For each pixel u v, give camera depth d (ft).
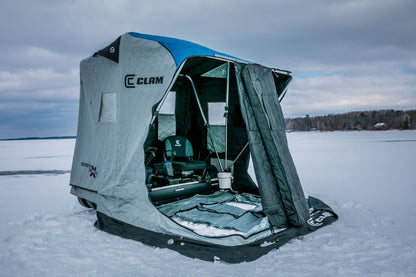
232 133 18.19
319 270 9.20
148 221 11.48
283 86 16.05
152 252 10.52
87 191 14.15
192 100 19.93
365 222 13.89
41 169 39.88
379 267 9.38
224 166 18.80
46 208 17.81
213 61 16.47
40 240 11.64
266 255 10.32
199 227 12.02
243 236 10.58
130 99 12.45
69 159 57.47
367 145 80.69
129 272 9.04
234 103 17.79
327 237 11.92
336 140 115.75
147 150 15.49
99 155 13.47
